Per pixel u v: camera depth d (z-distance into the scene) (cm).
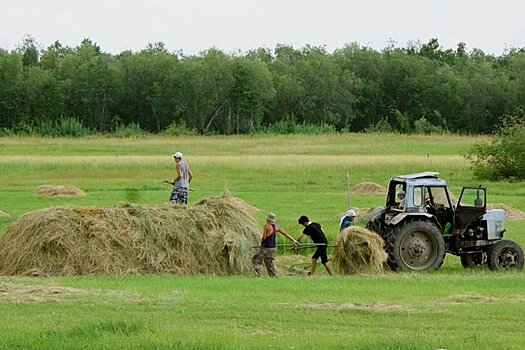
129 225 4200
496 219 4506
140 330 2564
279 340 2464
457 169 10794
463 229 4472
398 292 3306
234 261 4222
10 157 12400
